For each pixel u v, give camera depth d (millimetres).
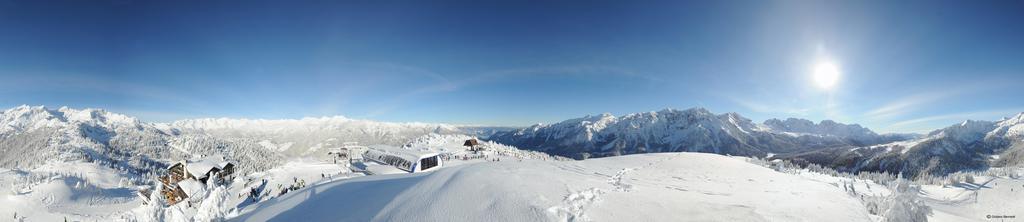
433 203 20266
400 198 22531
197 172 87000
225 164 95125
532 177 27250
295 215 21703
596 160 60938
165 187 76812
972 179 123125
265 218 22172
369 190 27141
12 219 121562
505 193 21156
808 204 21875
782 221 18312
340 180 35375
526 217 17625
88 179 179750
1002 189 110250
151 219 22750
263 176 82375
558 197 21250
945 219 26703
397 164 75625
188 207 34656
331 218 19906
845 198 24422
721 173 43438
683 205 20844
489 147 173125
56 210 131250
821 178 83438
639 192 24453
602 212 18875
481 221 17297
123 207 124750
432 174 31219
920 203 19859
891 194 20828
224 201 23984
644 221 17734
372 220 18562
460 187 23047
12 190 139875
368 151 92062
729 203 21875
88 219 126500
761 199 23500
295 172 79312
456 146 161625
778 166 87688
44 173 190125
